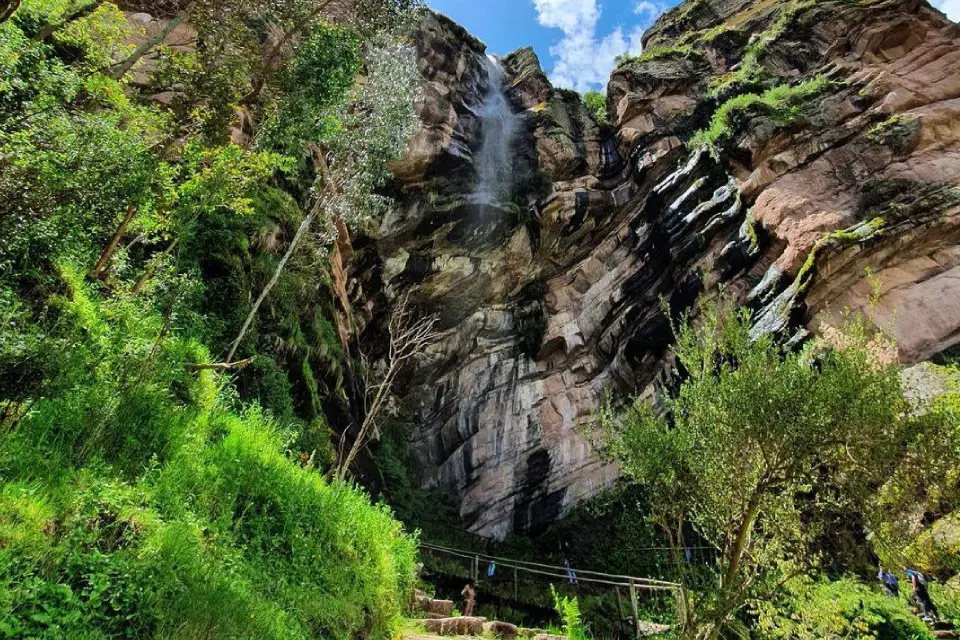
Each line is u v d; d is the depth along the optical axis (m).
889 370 4.75
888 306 14.48
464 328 24.25
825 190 17.64
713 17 32.47
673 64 26.94
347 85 9.97
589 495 18.42
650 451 5.43
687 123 24.55
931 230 15.14
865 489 4.39
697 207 20.89
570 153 25.44
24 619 2.45
